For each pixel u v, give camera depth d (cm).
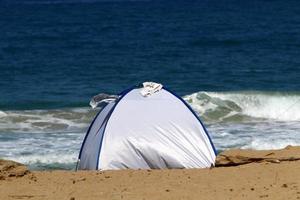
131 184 2278
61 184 2314
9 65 7625
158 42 9881
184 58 8019
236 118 4575
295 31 11075
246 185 2198
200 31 11519
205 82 6334
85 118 4559
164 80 6506
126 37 10781
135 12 18050
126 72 7038
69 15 17388
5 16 17562
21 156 3419
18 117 4553
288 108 4884
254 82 6281
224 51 8694
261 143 3644
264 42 9569
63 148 3594
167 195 2108
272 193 2080
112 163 2795
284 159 2495
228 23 13175
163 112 2947
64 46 9625
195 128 2942
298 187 2133
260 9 18138
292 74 6731
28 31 12338
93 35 11250
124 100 2992
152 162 2812
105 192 2173
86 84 6319
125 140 2842
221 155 2562
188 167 2811
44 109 4950
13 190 2228
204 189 2172
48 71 7169
